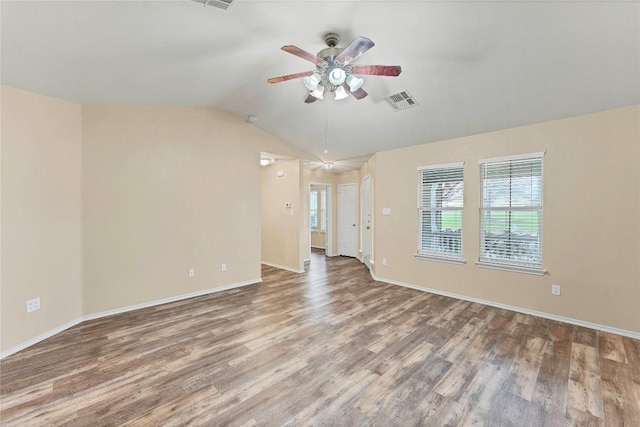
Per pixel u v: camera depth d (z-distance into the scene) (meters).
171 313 3.52
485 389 2.04
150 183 3.78
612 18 1.98
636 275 2.79
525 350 2.58
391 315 3.44
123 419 1.76
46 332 2.87
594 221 3.00
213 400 1.93
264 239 6.64
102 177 3.42
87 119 3.33
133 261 3.64
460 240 4.10
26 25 1.89
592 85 2.64
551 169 3.25
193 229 4.16
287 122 4.52
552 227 3.26
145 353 2.55
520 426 1.70
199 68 2.88
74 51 2.27
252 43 2.50
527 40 2.27
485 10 2.04
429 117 3.66
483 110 3.31
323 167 6.73
